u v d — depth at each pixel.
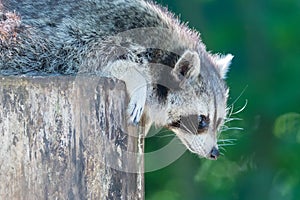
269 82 23.36
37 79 9.29
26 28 12.44
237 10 23.39
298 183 24.42
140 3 12.98
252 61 23.28
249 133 23.97
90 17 12.63
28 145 9.27
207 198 24.62
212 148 12.99
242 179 24.64
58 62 12.53
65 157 9.30
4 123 9.26
